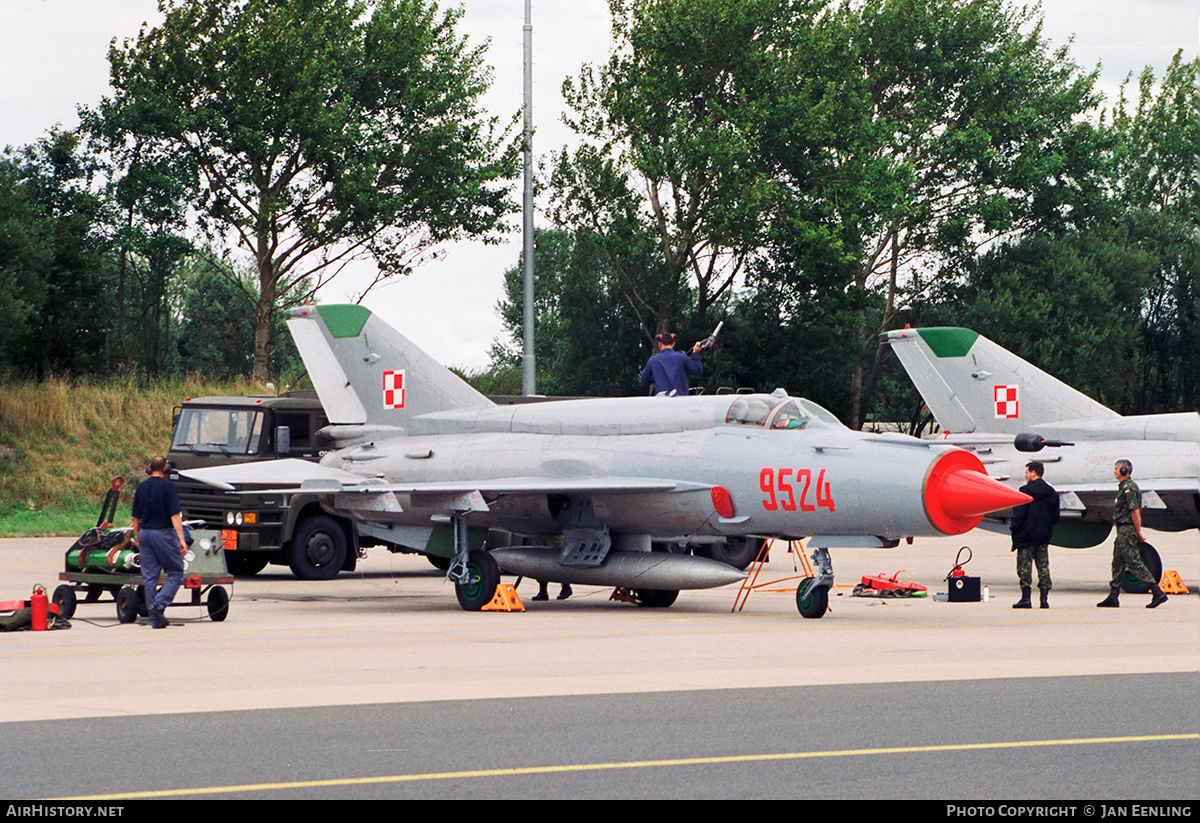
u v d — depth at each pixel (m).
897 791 20.23
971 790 20.30
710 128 141.00
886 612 50.47
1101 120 176.38
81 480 113.69
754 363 157.62
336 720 26.25
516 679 31.92
